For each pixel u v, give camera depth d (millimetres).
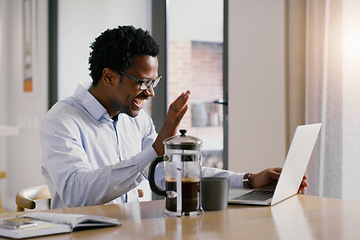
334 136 2744
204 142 3781
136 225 1342
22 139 5746
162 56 3959
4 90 5809
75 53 5125
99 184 1705
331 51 2758
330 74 2760
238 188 1950
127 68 1997
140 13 4223
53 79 5445
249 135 3314
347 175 2723
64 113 2020
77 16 5074
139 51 1989
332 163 2748
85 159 1894
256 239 1187
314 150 2795
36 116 5609
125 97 2047
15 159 5801
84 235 1229
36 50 5578
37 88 5578
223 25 3611
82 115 2092
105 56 2010
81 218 1290
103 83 2088
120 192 1719
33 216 1385
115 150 2184
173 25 3938
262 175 1916
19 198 1941
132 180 1702
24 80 5695
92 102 2100
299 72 2953
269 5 3156
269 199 1694
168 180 1485
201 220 1406
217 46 3689
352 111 2709
